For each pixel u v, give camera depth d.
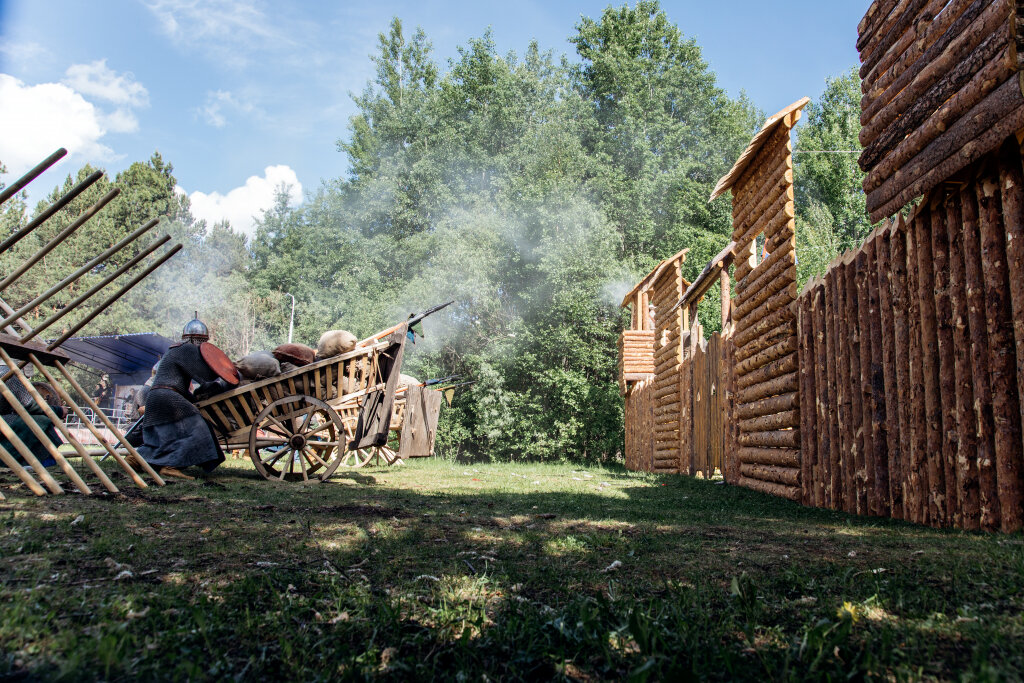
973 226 5.05
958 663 2.02
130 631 2.22
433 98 35.50
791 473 7.70
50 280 38.75
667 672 1.86
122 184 54.75
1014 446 4.63
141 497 5.87
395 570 3.32
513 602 2.67
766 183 9.25
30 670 1.88
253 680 1.91
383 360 9.02
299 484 8.25
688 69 34.38
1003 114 4.50
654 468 15.35
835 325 6.82
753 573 3.33
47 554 3.34
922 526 5.16
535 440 21.20
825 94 37.56
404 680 1.98
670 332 15.20
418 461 17.31
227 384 8.77
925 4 5.83
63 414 9.59
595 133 32.53
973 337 4.94
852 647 2.16
